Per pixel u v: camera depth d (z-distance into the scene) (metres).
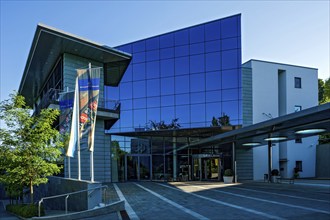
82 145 15.64
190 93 30.33
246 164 31.16
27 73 30.86
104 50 26.30
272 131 21.05
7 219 14.87
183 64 30.86
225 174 27.03
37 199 22.41
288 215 10.29
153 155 32.03
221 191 18.91
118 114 29.12
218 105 29.55
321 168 33.28
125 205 13.69
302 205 12.40
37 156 15.96
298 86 33.97
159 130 30.45
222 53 29.98
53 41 24.09
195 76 30.42
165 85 31.03
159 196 16.77
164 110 30.73
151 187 22.64
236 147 30.91
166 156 32.31
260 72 31.86
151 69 31.52
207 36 30.58
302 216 10.05
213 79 29.95
